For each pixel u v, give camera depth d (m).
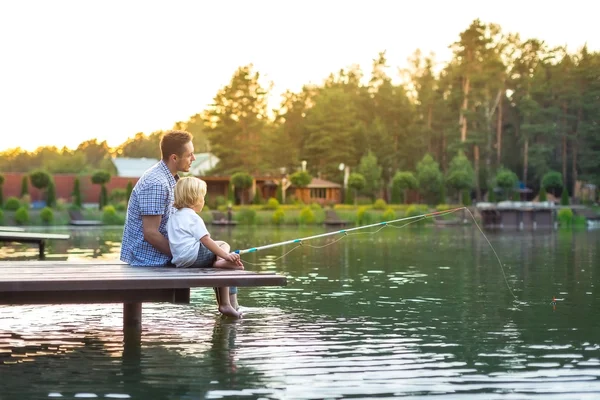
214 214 46.03
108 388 4.23
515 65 75.56
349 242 22.09
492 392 4.16
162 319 6.63
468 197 54.84
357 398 4.04
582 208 51.25
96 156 115.75
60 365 4.81
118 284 5.11
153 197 6.11
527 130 70.81
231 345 5.45
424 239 24.56
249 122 72.62
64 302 5.32
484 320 6.61
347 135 74.19
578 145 71.12
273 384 4.33
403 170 79.06
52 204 48.94
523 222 44.22
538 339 5.71
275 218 45.19
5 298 5.23
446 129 75.62
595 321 6.55
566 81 71.62
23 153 103.19
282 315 6.89
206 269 5.88
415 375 4.55
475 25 71.19
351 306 7.51
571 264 13.41
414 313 7.05
